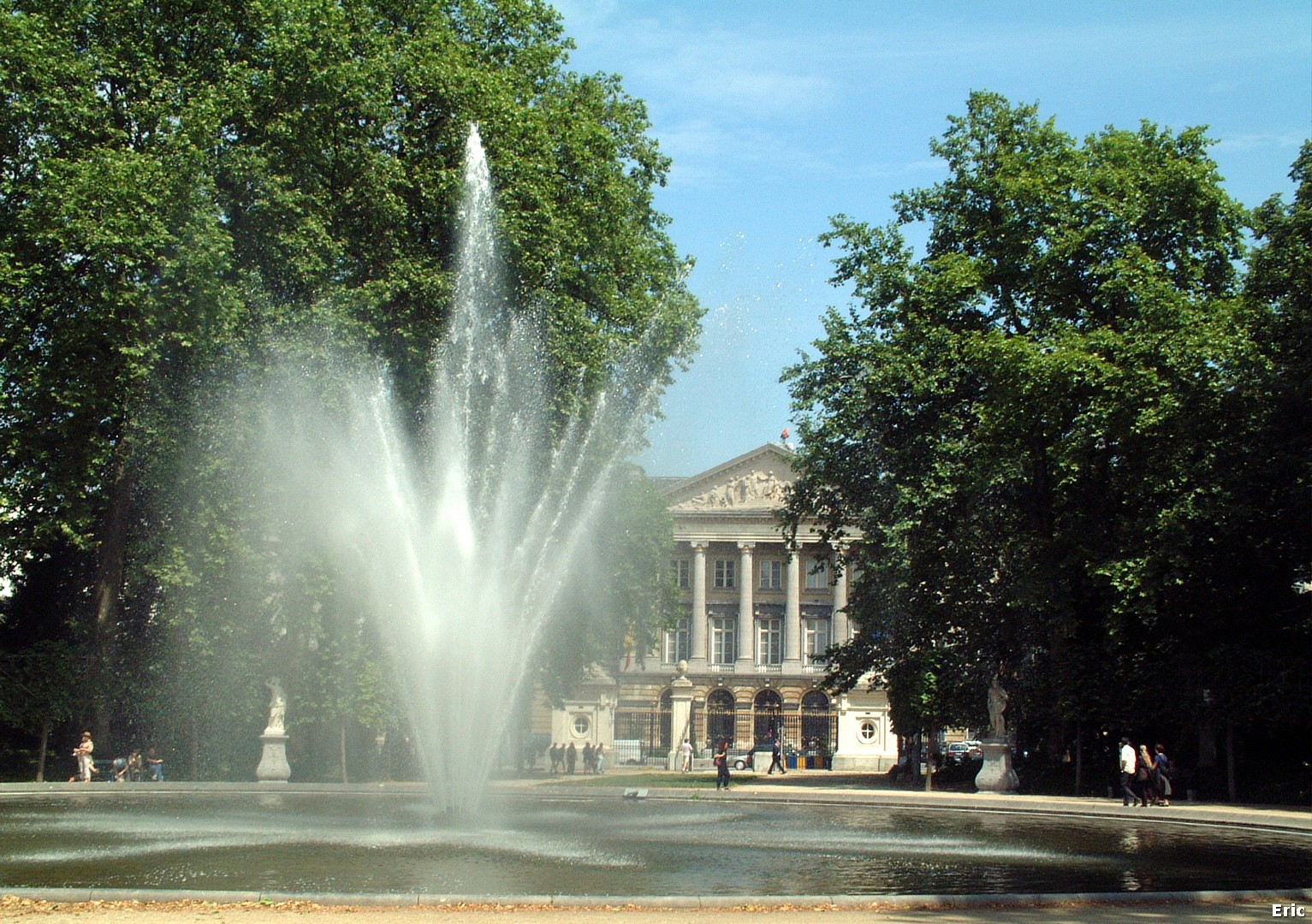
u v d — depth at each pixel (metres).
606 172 54.62
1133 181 52.47
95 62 45.81
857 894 19.27
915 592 54.69
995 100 57.25
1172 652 50.25
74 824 29.80
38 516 46.25
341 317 46.84
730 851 25.34
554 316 51.09
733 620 126.38
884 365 54.78
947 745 105.75
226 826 29.25
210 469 45.56
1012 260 53.66
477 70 50.84
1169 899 19.42
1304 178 50.44
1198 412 47.22
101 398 44.56
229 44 48.56
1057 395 48.50
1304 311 47.62
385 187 48.25
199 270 43.91
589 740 84.88
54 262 44.47
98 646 48.09
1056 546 50.59
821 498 60.75
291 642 50.66
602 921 16.72
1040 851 26.67
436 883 20.08
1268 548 48.50
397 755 54.69
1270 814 38.88
